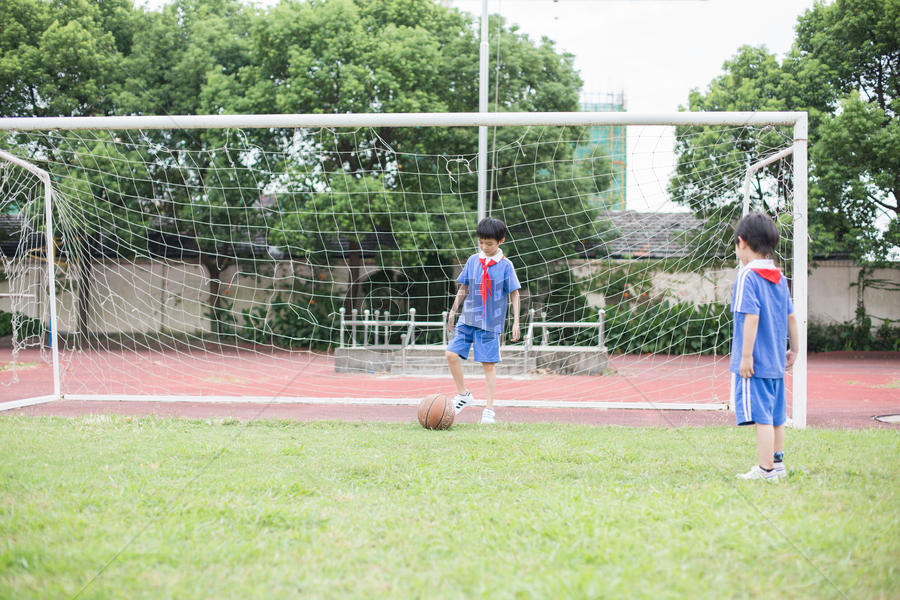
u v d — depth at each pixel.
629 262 13.28
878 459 4.01
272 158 13.54
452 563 2.24
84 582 2.07
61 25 14.88
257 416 6.11
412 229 13.34
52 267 7.29
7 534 2.53
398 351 11.14
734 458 4.07
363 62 13.44
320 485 3.30
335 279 17.02
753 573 2.16
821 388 9.52
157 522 2.67
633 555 2.31
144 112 15.04
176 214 14.09
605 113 6.11
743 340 3.50
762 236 3.60
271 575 2.13
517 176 13.78
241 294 17.00
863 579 2.10
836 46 15.07
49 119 6.24
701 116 6.04
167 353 13.91
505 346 11.32
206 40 15.46
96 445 4.36
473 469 3.66
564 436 4.82
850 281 17.64
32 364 11.69
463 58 14.33
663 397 8.19
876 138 13.33
